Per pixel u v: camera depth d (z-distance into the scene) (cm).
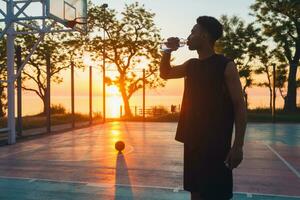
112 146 1528
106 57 3766
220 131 299
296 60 4041
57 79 3553
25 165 1084
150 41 3725
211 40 308
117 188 797
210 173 300
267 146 1531
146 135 1992
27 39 3297
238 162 287
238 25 4131
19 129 1781
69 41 3522
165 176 926
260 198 719
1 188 798
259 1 3972
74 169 1017
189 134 312
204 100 303
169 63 324
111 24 3688
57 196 730
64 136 1942
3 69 3167
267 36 4066
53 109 3744
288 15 3934
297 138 1833
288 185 834
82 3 1586
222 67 296
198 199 312
